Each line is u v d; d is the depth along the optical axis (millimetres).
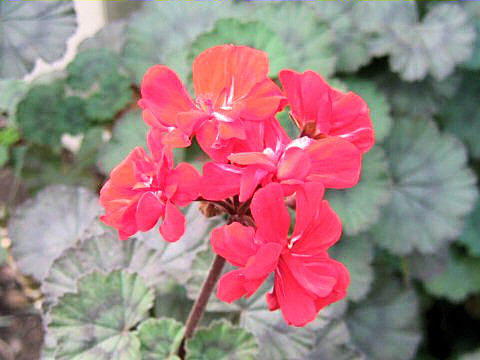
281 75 416
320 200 399
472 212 706
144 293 492
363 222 607
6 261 699
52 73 708
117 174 411
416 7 677
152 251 524
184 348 483
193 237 540
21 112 656
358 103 424
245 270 385
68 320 484
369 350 646
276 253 392
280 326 509
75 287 517
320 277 402
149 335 479
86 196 601
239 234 394
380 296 662
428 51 631
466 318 744
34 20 592
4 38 586
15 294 733
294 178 396
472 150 706
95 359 476
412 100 659
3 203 731
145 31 657
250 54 415
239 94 416
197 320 475
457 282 706
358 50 636
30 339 714
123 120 626
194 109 417
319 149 402
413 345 649
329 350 544
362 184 613
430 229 649
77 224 591
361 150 429
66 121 665
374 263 679
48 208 595
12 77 586
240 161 393
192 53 587
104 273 501
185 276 530
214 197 400
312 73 420
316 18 614
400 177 659
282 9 620
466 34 634
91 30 767
